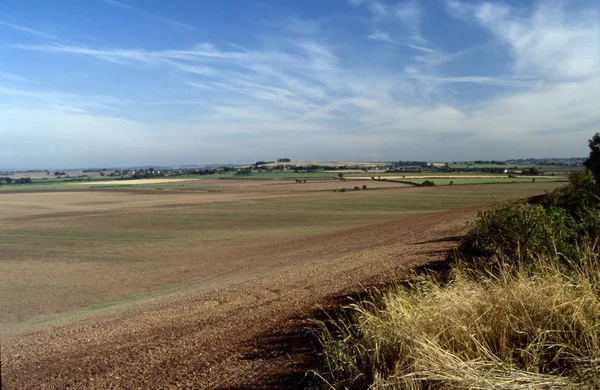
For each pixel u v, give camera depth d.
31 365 6.53
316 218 56.19
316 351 4.83
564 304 3.67
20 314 15.79
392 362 3.81
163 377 5.09
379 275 9.98
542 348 3.55
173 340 6.81
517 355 3.62
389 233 27.17
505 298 4.04
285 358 5.03
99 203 93.31
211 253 31.31
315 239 32.88
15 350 7.91
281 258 23.14
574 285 4.04
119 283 21.58
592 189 14.66
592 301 3.76
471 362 3.33
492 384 3.08
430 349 3.48
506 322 3.78
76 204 92.06
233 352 5.65
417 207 64.12
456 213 37.03
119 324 9.10
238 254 29.03
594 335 3.39
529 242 6.69
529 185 88.38
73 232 50.06
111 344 7.22
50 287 21.83
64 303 17.50
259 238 39.34
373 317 4.41
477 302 4.14
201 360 5.52
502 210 7.36
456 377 3.17
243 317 7.83
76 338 8.26
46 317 14.43
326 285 10.15
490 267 6.27
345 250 21.44
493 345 3.74
